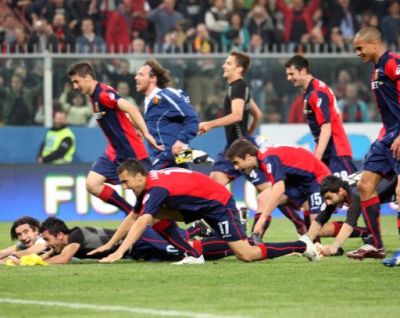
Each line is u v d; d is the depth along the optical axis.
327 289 28.56
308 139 65.25
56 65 63.19
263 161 37.94
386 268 33.38
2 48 66.06
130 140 41.69
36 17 68.81
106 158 42.25
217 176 45.88
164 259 36.66
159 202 33.81
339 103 65.62
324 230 39.84
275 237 48.94
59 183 63.53
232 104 45.44
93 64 63.00
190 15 71.75
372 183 35.59
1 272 32.59
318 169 40.75
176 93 42.75
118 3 70.75
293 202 41.47
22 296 27.31
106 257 35.88
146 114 43.19
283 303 25.97
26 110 63.06
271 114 65.12
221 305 25.59
